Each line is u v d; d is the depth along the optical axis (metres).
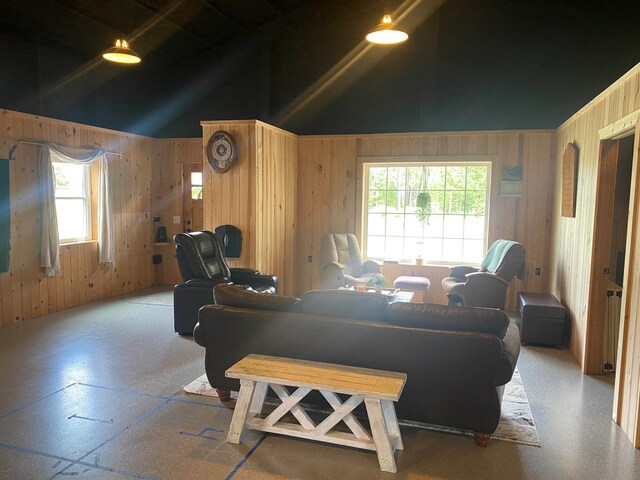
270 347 2.93
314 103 6.99
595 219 3.73
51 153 5.36
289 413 3.06
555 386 3.59
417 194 6.52
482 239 6.32
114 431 2.81
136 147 6.90
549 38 5.98
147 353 4.18
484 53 6.22
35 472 2.38
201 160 7.17
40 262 5.36
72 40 5.81
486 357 2.52
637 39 5.68
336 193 6.76
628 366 2.87
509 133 5.96
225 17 6.39
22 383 3.50
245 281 5.27
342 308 2.81
